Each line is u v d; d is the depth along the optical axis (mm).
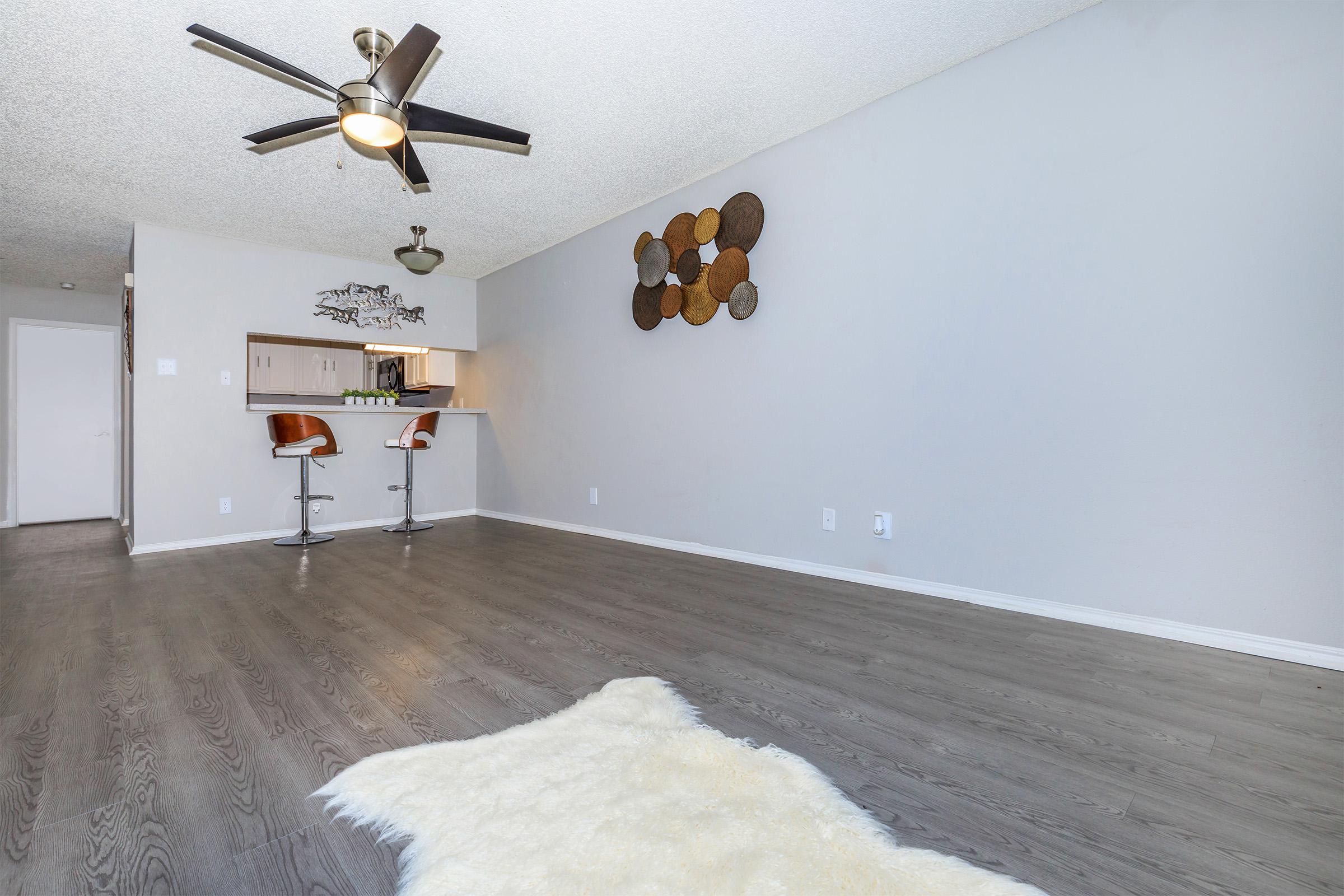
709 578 3250
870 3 2314
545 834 1132
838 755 1451
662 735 1518
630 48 2533
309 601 2834
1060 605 2498
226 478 4504
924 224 2850
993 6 2363
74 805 1257
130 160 3295
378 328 5348
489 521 5520
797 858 1058
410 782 1314
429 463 5730
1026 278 2557
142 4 2146
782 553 3453
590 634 2340
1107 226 2361
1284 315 2027
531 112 3018
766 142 3391
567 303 4883
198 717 1655
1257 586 2088
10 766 1410
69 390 5863
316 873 1062
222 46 1924
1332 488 1958
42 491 5723
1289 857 1096
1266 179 2051
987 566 2693
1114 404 2357
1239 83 2096
